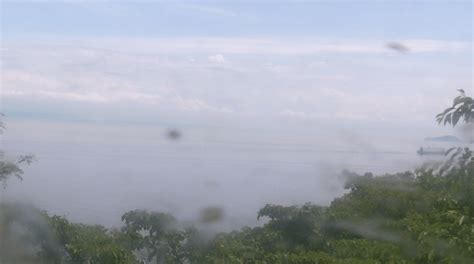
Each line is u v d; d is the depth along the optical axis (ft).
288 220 26.27
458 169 25.05
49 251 26.30
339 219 25.85
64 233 26.37
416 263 21.08
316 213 26.13
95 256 25.25
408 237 22.21
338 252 23.08
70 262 26.13
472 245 20.53
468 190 24.38
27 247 26.40
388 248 22.02
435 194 25.35
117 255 25.14
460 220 22.15
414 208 25.45
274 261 23.59
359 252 22.36
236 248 24.62
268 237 25.44
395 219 25.27
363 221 25.16
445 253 20.67
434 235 21.39
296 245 25.62
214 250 25.44
